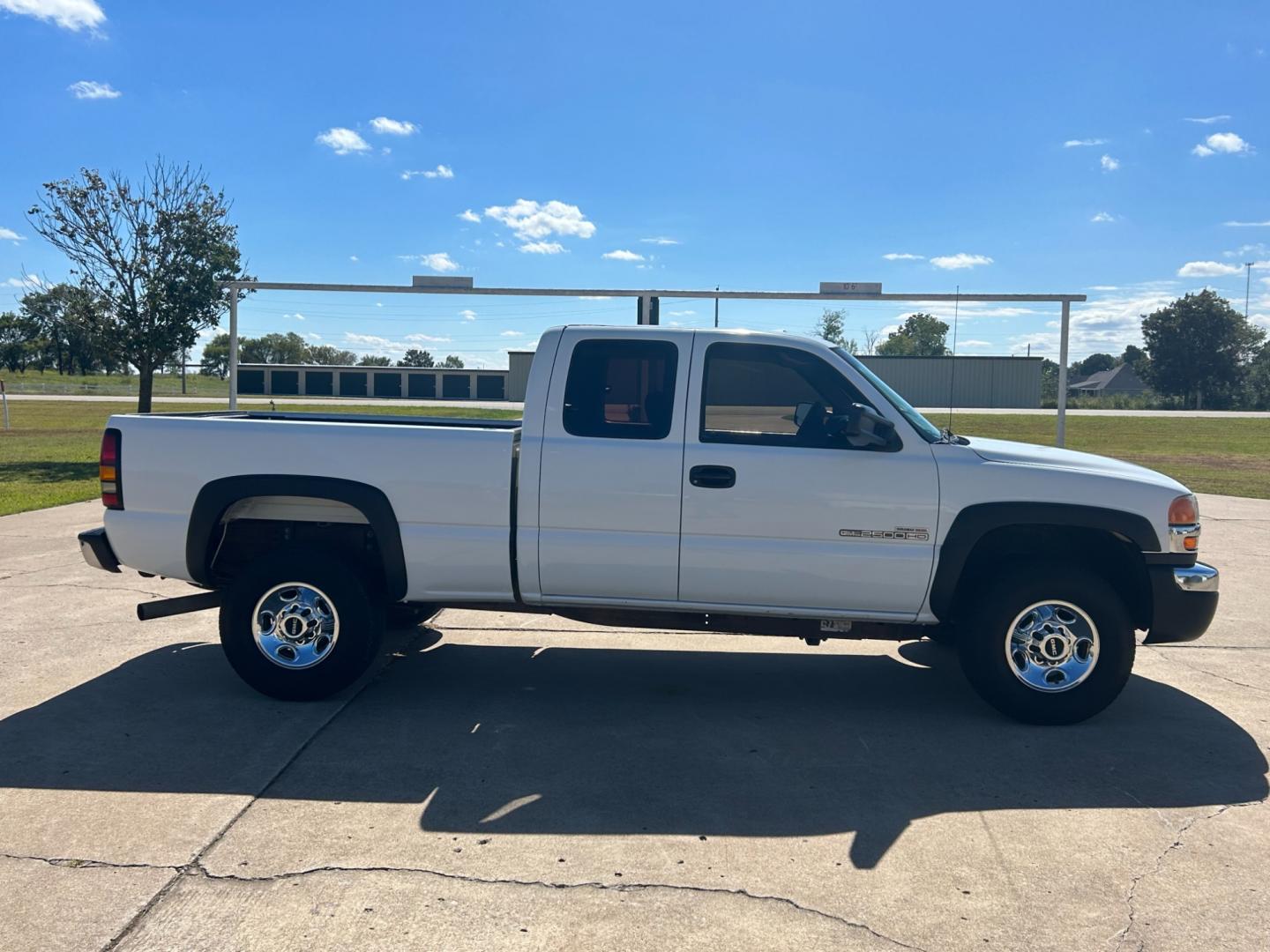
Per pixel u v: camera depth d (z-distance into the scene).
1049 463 4.95
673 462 4.86
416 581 5.05
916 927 3.07
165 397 54.84
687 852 3.55
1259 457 24.58
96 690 5.32
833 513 4.81
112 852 3.48
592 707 5.20
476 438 4.96
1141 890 3.32
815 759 4.48
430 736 4.70
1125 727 4.95
